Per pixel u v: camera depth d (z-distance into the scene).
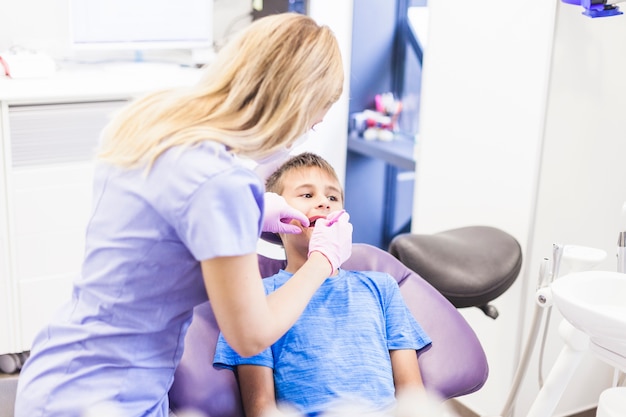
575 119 2.01
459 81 2.21
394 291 1.58
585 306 1.32
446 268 1.91
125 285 1.11
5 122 2.39
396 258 1.90
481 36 2.12
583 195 2.09
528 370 2.15
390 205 3.43
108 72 2.71
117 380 1.13
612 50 1.99
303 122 1.10
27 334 2.58
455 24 2.20
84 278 1.16
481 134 2.17
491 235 2.07
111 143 1.12
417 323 1.56
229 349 1.44
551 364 2.18
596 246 2.14
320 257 1.23
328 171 1.57
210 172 1.04
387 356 1.49
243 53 1.09
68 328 1.15
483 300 1.92
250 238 1.06
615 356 1.40
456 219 2.30
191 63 3.02
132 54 3.04
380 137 3.20
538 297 1.62
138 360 1.14
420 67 3.18
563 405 2.18
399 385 1.48
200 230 1.03
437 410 1.49
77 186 2.55
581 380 2.18
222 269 1.04
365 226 3.43
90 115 2.54
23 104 2.44
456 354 1.53
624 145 2.10
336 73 1.12
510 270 1.95
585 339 1.54
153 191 1.07
